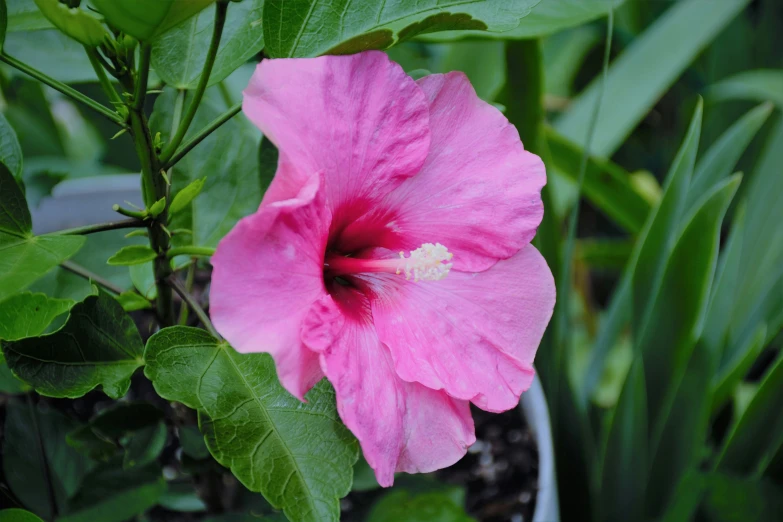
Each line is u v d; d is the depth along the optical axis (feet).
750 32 3.40
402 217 1.69
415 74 1.80
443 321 1.68
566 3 1.90
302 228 1.53
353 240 1.70
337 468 1.58
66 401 2.15
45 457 1.88
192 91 1.87
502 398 1.67
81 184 2.35
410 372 1.63
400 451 1.62
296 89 1.55
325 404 1.62
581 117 2.76
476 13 1.66
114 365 1.65
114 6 1.46
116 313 1.66
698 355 2.19
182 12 1.49
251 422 1.59
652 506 2.30
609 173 2.49
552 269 2.22
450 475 2.14
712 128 3.29
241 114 1.95
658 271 2.11
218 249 1.47
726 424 2.71
